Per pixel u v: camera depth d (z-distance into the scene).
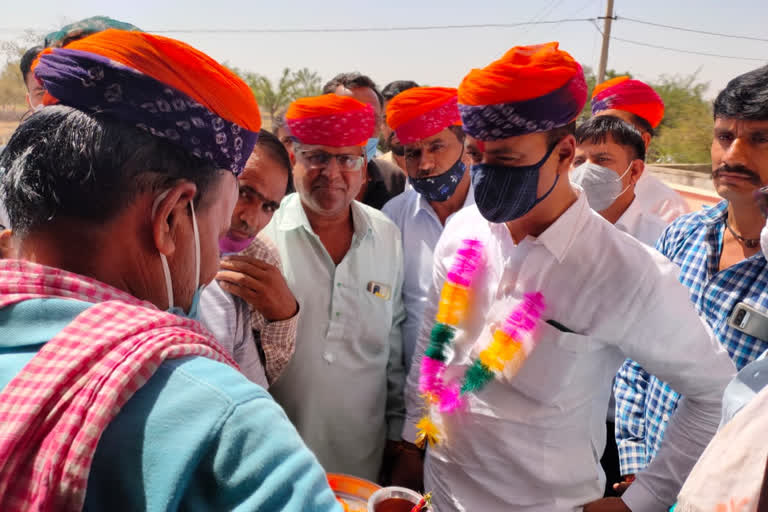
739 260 1.73
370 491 1.32
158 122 0.62
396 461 2.13
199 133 0.65
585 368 1.46
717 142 1.69
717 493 0.72
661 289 1.34
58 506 0.49
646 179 3.25
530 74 1.29
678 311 1.36
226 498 0.52
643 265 1.37
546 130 1.35
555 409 1.48
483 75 1.35
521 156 1.37
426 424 1.70
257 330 1.67
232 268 1.50
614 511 1.51
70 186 0.60
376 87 3.32
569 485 1.51
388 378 2.29
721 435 0.76
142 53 0.62
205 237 0.72
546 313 1.46
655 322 1.35
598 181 2.49
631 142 2.46
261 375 1.58
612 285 1.38
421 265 2.42
